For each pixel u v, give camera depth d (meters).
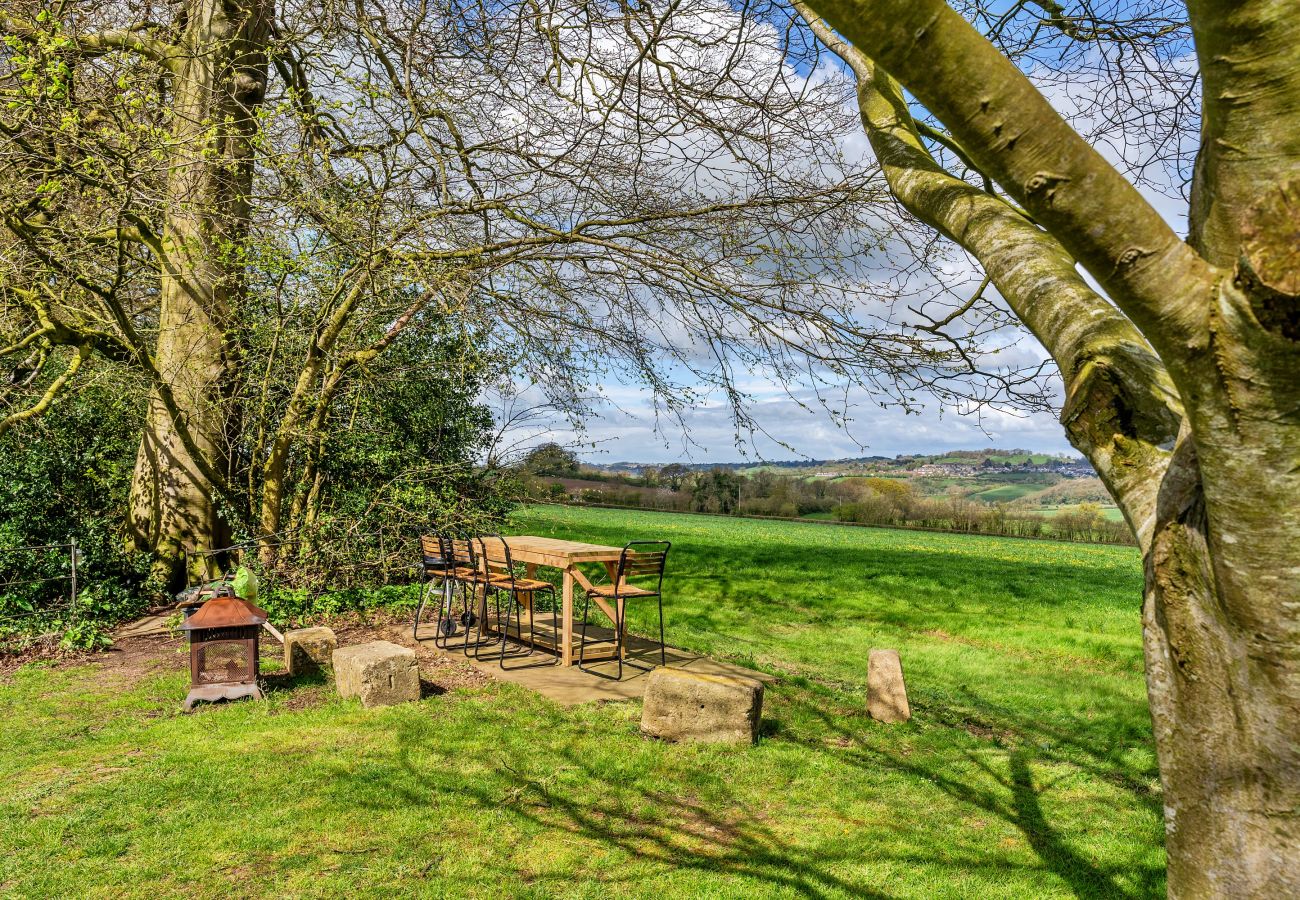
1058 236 1.35
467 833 4.05
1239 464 1.26
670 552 19.62
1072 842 4.36
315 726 5.57
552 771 4.90
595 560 7.57
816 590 14.50
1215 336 1.21
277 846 3.84
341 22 8.45
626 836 4.11
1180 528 1.46
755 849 4.05
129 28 9.80
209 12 9.70
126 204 7.43
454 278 8.42
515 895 3.48
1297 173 1.14
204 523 10.38
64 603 8.55
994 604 13.82
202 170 8.08
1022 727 6.72
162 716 5.76
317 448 10.63
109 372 9.74
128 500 10.80
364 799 4.37
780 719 6.25
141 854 3.71
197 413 10.26
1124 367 1.63
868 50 1.34
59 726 5.48
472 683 6.88
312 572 10.10
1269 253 1.13
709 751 5.36
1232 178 1.23
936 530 41.44
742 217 7.40
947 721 6.71
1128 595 15.60
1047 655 10.19
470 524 11.07
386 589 10.55
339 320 9.58
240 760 4.87
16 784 4.47
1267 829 1.35
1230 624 1.37
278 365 10.35
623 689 6.79
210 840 3.86
